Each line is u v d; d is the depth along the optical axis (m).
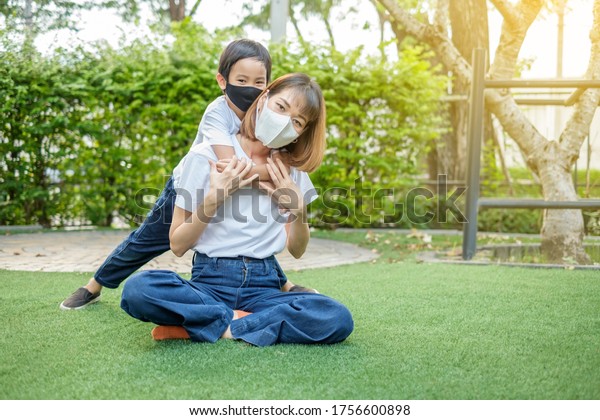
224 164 2.34
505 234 7.19
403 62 6.92
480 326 2.76
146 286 2.24
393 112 7.16
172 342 2.39
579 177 6.58
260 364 2.12
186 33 7.00
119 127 6.87
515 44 5.29
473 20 8.46
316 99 2.34
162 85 6.78
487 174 7.86
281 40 7.15
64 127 6.77
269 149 2.50
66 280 3.80
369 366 2.13
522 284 3.83
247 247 2.45
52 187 6.96
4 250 5.12
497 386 1.96
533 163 5.35
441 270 4.39
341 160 7.19
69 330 2.60
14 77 6.54
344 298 3.38
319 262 4.86
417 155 7.39
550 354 2.32
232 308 2.46
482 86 4.78
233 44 2.71
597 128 6.05
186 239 2.36
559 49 9.62
